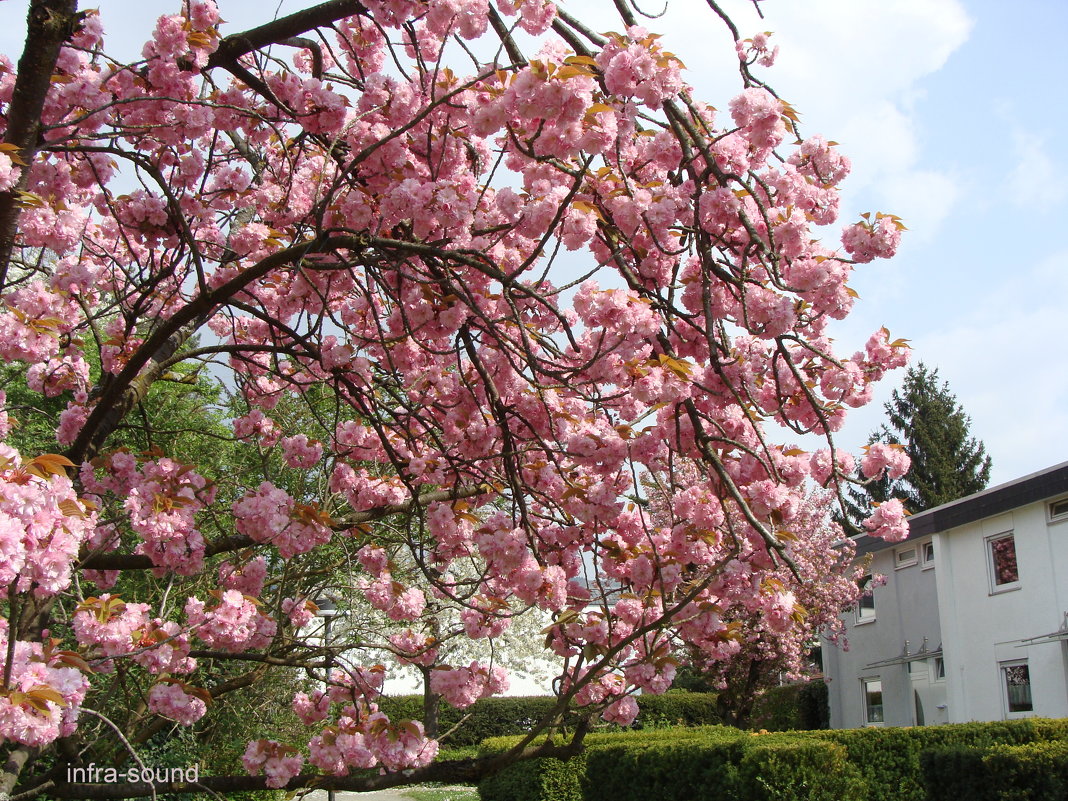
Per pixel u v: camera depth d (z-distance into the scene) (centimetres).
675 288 349
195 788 358
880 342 418
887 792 918
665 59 295
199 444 741
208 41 312
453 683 411
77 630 303
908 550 1722
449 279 344
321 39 357
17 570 184
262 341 498
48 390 421
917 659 1627
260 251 433
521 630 1443
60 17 281
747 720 1739
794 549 1650
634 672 334
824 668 1986
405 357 416
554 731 356
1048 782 634
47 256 435
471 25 314
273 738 753
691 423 349
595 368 335
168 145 352
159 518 321
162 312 449
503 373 392
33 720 204
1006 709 1386
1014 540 1394
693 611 347
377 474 483
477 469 416
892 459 409
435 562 436
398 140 344
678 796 837
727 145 340
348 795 1416
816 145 360
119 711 556
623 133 302
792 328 322
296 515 357
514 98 287
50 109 321
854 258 334
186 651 339
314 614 517
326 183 420
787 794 747
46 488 196
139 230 369
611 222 339
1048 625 1307
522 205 320
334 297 449
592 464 350
